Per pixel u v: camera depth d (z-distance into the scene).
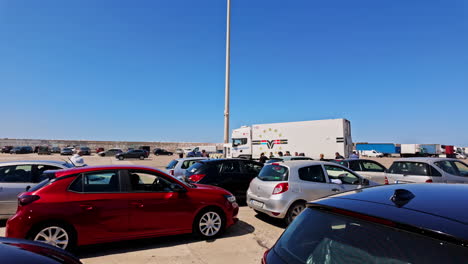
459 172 8.24
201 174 8.18
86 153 48.84
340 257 1.74
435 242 1.46
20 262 2.31
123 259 4.41
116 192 4.77
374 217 1.72
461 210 1.67
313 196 6.09
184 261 4.35
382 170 10.91
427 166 8.02
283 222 6.64
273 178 6.40
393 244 1.59
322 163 6.61
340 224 1.90
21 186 6.27
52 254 2.66
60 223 4.34
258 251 4.79
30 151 49.34
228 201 5.62
